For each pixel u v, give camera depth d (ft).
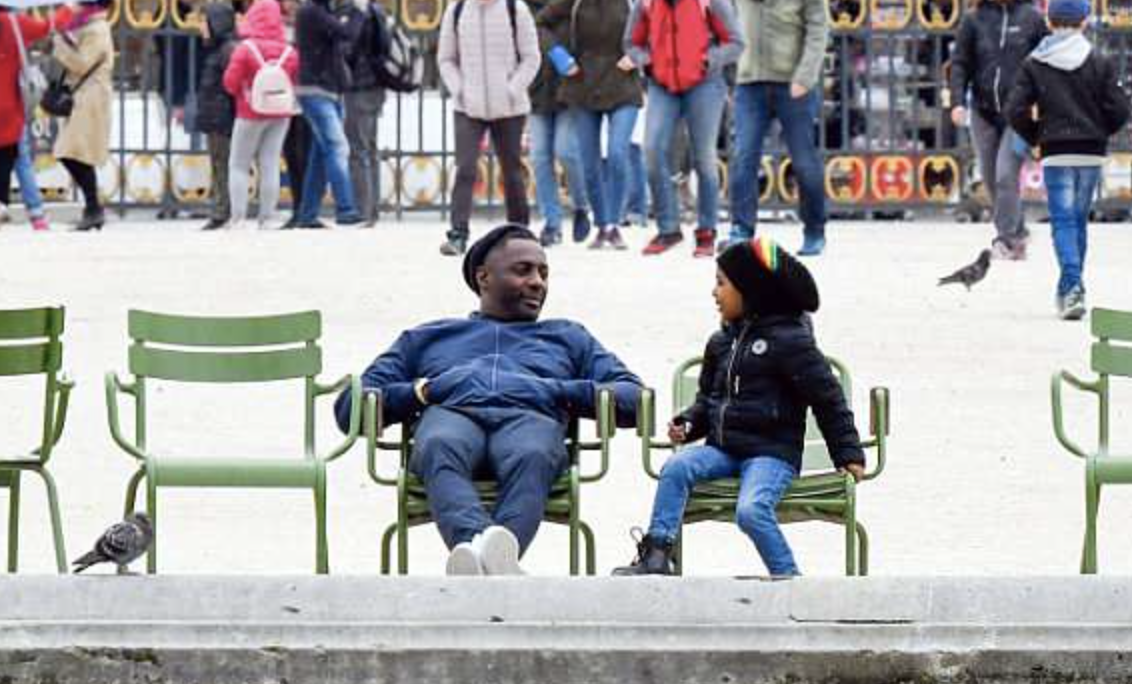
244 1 173.78
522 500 71.61
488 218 182.60
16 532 74.13
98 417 99.30
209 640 65.62
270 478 72.38
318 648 65.62
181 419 99.30
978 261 129.70
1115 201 183.01
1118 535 83.97
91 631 65.62
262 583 66.49
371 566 79.61
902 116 185.06
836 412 72.69
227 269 138.31
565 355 77.10
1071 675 65.87
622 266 140.97
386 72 173.68
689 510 73.05
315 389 74.69
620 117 152.15
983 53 149.07
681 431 74.18
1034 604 67.15
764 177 183.21
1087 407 103.40
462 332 77.25
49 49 179.52
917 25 183.21
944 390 106.01
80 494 87.86
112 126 187.32
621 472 92.63
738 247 73.56
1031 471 92.84
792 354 72.74
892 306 127.03
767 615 66.59
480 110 147.33
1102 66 122.62
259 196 175.63
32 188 169.17
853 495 72.13
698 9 142.72
